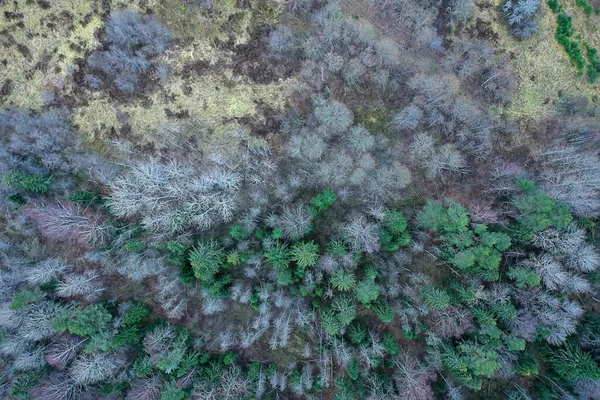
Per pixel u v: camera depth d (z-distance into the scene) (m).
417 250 34.50
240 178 35.72
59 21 35.34
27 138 34.84
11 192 34.28
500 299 31.98
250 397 33.06
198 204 34.12
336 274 32.34
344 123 35.72
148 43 35.47
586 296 34.84
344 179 35.62
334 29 35.97
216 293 33.19
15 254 35.12
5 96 35.47
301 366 35.28
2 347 32.50
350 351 33.50
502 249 32.06
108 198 33.69
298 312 33.62
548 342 33.12
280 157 36.19
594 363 31.05
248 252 33.69
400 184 35.88
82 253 34.91
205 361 34.19
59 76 35.56
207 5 35.88
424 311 32.56
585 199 33.12
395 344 33.41
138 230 34.50
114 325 32.88
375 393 32.19
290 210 34.72
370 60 36.00
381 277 33.91
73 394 32.38
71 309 32.78
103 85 35.75
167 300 34.72
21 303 31.52
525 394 34.00
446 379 33.69
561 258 32.66
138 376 32.88
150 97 36.03
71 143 35.62
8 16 35.16
